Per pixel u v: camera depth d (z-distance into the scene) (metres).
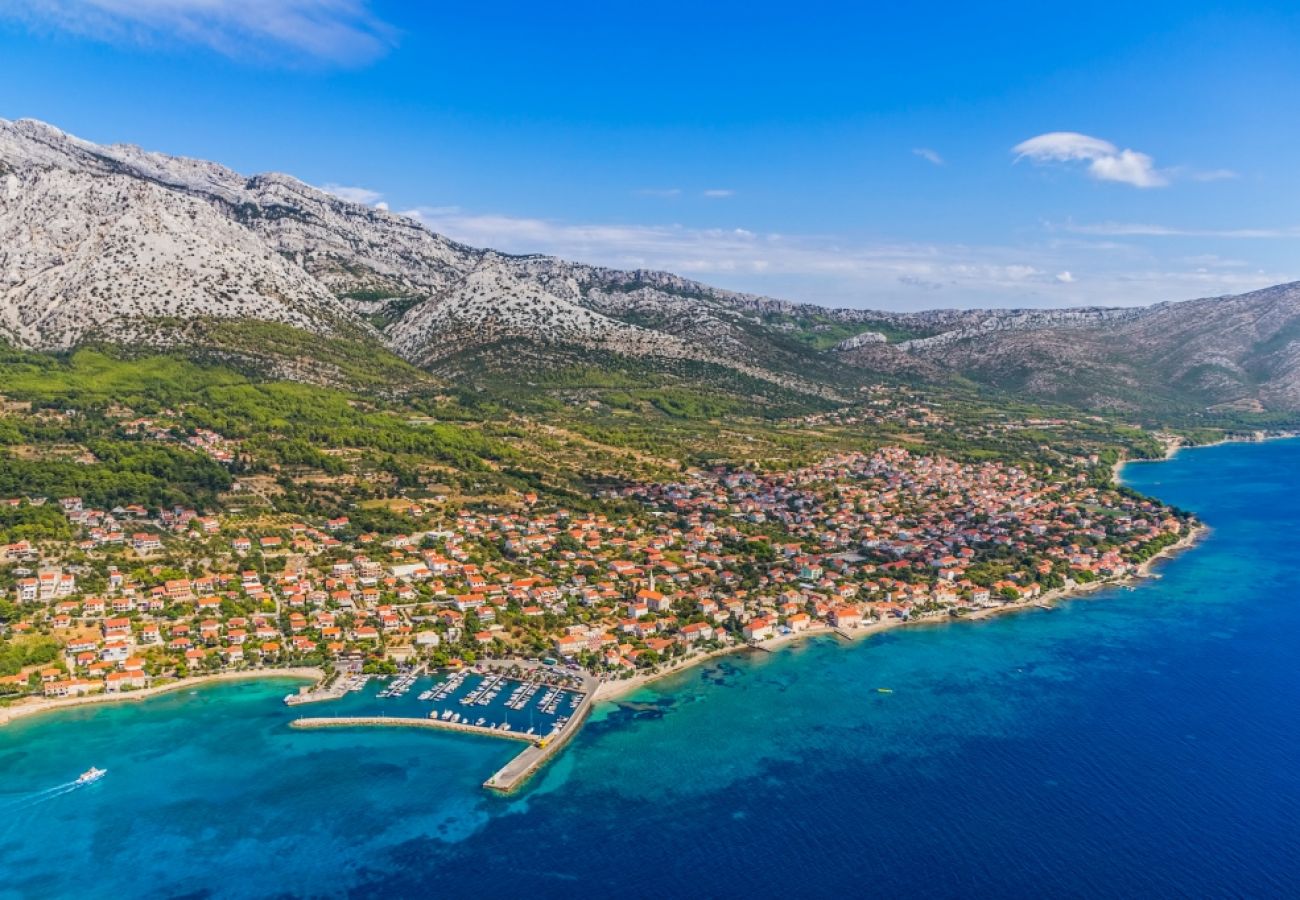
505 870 194.00
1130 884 189.25
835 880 191.00
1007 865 195.50
